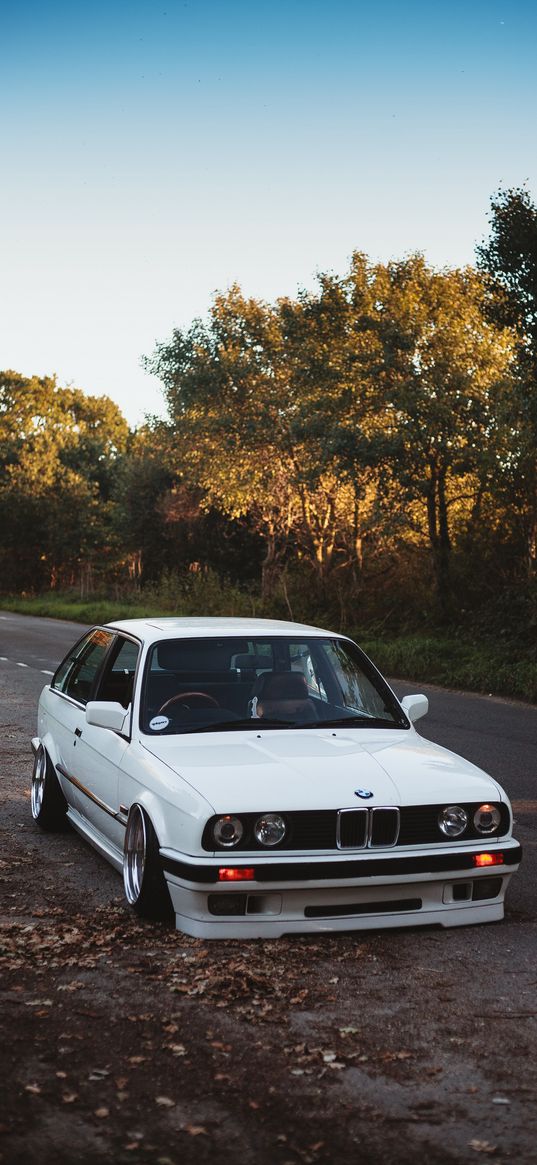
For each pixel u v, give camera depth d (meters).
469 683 18.73
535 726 13.67
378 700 6.52
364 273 28.30
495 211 19.33
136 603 49.03
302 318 30.00
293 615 31.06
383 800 5.18
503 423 23.30
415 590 28.77
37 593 70.19
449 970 4.82
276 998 4.44
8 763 10.28
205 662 6.30
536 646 20.89
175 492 51.16
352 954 5.00
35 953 4.95
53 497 69.50
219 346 34.84
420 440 24.48
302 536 34.06
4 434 96.38
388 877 5.12
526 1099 3.59
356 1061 3.86
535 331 19.73
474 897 5.43
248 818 5.04
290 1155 3.21
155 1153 3.20
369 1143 3.29
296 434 27.73
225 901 5.06
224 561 51.56
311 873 5.02
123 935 5.21
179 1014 4.25
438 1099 3.58
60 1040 3.98
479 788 5.46
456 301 25.97
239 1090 3.61
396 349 25.58
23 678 18.12
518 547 25.61
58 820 7.61
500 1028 4.19
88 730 6.73
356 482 26.52
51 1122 3.36
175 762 5.48
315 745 5.75
